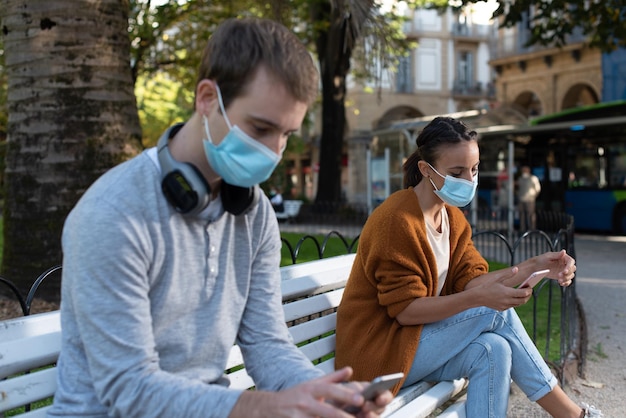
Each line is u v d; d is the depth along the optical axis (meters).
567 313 4.84
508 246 4.46
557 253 2.82
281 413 1.47
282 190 25.36
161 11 10.44
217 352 1.75
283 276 2.79
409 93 35.00
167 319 1.62
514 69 30.64
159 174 1.60
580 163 16.66
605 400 4.00
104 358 1.50
